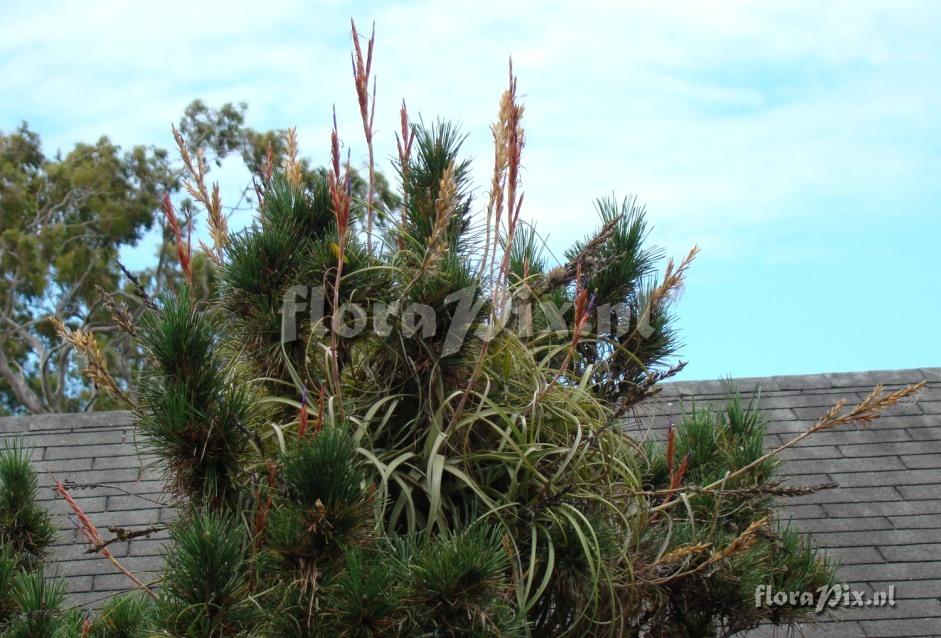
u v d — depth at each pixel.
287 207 3.61
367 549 2.79
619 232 4.03
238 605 2.67
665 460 3.91
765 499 3.79
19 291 19.75
